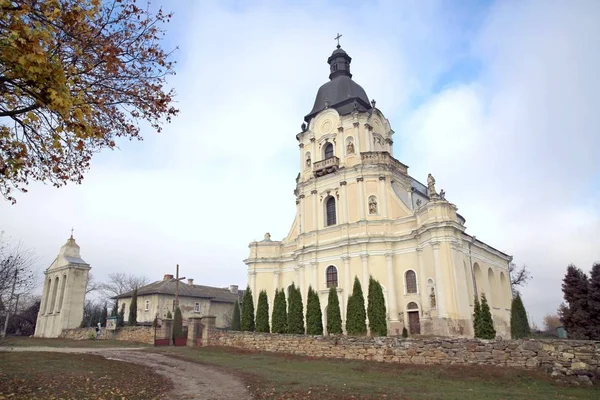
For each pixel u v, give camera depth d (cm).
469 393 1459
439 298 3522
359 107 4912
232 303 7156
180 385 1725
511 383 1697
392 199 4369
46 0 987
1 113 998
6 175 1098
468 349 2042
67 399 1314
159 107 1295
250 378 1847
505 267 5194
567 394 1498
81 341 4438
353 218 4419
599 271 2692
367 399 1334
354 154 4597
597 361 1725
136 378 1852
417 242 3984
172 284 6644
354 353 2428
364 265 4162
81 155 1294
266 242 5222
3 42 895
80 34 1081
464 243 3984
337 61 5503
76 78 1091
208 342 3425
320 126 4953
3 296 2748
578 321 2712
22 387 1436
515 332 2777
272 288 5050
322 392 1454
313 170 4812
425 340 2184
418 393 1437
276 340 2908
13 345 3734
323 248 4500
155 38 1237
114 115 1277
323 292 4378
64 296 5628
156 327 4069
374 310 2973
